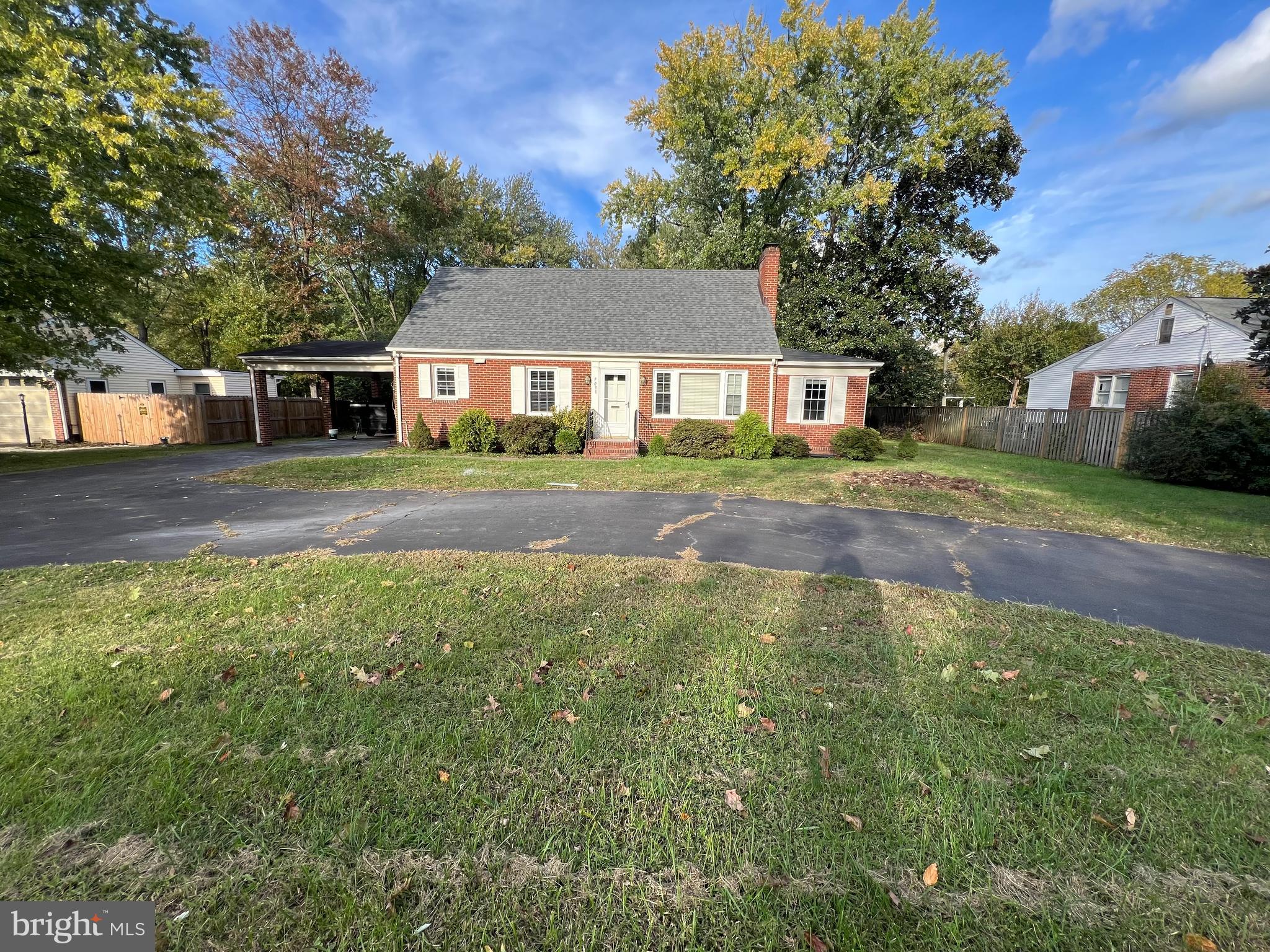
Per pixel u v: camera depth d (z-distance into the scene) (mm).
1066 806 2180
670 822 2066
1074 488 10602
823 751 2473
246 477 10391
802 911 1728
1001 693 3031
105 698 2822
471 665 3234
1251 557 6152
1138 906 1757
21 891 1763
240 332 24281
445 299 16984
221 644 3482
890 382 23766
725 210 23734
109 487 9406
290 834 1992
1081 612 4422
